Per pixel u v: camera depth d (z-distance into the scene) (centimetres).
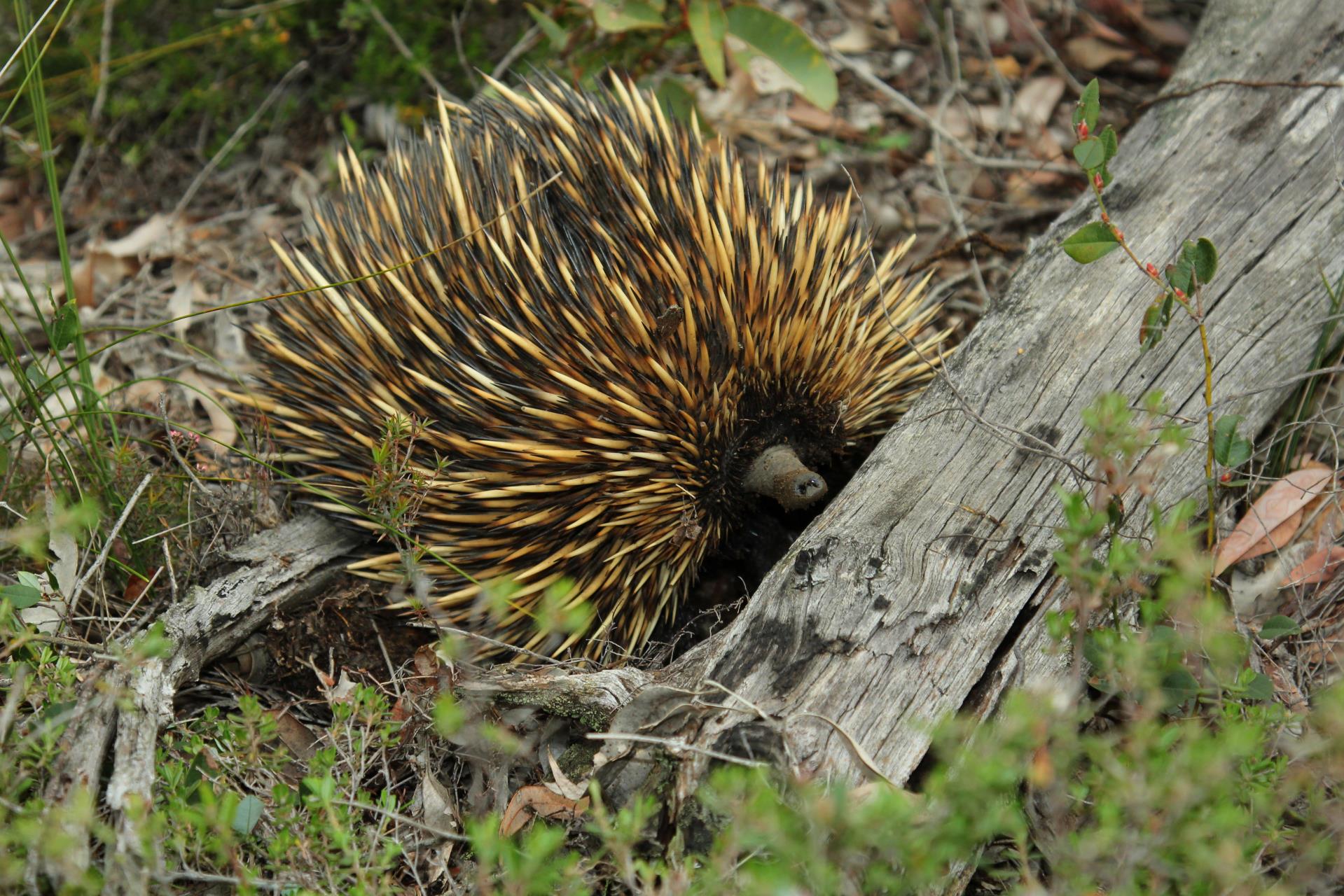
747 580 406
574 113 403
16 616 349
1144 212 392
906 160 596
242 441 471
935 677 281
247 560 377
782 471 362
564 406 343
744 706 264
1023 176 583
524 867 204
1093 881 236
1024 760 268
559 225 360
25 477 409
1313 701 304
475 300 350
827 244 389
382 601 383
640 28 570
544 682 304
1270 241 381
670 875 233
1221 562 346
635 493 354
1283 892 208
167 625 347
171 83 650
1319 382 400
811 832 214
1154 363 351
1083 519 243
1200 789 210
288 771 333
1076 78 625
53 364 518
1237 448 297
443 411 357
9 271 595
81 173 648
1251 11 438
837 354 379
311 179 627
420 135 606
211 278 591
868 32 655
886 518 314
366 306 378
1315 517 370
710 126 550
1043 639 293
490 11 634
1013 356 356
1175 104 426
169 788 272
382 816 289
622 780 272
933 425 341
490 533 362
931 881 238
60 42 660
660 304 345
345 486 385
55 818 226
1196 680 282
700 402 354
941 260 539
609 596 375
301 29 646
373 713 288
